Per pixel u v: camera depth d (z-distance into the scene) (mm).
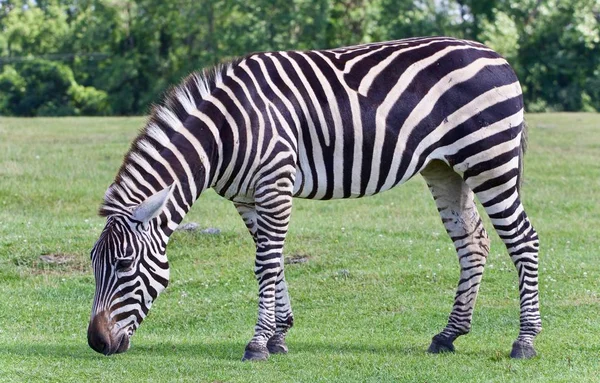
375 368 8023
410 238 14688
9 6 68812
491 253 13594
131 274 7719
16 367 7789
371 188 8547
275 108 8141
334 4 58719
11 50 65062
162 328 10695
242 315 11125
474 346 9242
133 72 57312
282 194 8117
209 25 59469
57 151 22688
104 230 7797
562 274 12344
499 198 8648
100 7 59469
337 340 9602
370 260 13336
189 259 13523
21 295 11797
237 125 8070
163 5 57906
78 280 12461
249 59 8398
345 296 11766
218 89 8203
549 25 58062
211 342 9594
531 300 8641
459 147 8562
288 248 13875
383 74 8469
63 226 14844
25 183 18359
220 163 8148
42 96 57031
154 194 7633
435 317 10719
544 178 20703
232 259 13445
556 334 9531
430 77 8523
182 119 8125
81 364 7973
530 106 57969
